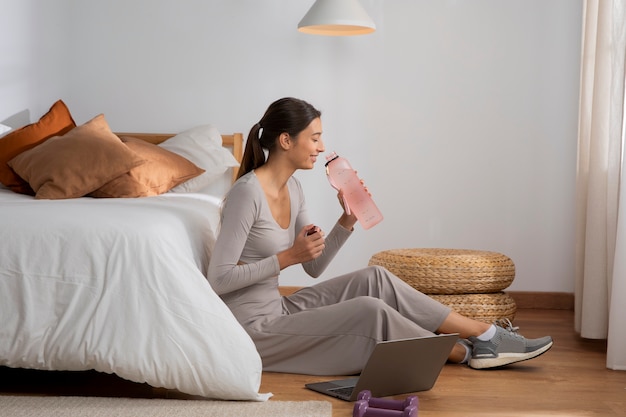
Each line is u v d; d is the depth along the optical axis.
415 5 4.20
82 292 2.27
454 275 3.38
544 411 2.31
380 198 4.26
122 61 4.27
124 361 2.23
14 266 2.28
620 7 3.05
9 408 2.19
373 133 4.24
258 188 2.57
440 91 4.21
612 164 3.12
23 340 2.24
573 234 4.21
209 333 2.27
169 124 4.29
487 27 4.18
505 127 4.21
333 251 2.78
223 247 2.50
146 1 4.25
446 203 4.24
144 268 2.29
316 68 4.24
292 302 2.79
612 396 2.49
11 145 3.68
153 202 3.05
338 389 2.45
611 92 3.10
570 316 4.00
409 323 2.56
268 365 2.66
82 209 2.50
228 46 4.25
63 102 4.07
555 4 4.15
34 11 4.21
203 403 2.28
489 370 2.79
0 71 4.17
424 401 2.39
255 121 4.27
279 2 4.22
